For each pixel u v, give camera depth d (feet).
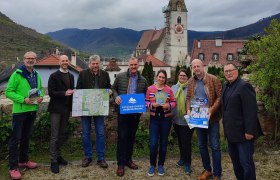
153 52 271.08
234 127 17.52
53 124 21.66
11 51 274.36
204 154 20.66
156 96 20.98
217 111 19.95
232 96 17.54
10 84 20.16
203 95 20.27
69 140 26.37
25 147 21.88
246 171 17.39
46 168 22.31
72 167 22.57
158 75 21.30
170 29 263.90
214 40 194.49
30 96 20.29
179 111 22.03
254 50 28.35
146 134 26.66
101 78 22.52
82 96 21.97
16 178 20.25
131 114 21.66
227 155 25.52
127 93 21.66
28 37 336.29
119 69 177.37
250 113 16.93
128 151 22.41
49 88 21.29
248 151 17.40
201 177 20.63
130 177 21.03
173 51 264.72
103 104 22.16
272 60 25.89
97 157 23.62
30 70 20.94
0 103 26.76
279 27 27.50
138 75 21.99
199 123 19.89
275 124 27.91
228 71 17.61
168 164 23.57
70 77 22.13
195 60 20.47
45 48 317.63
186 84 22.33
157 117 21.04
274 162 23.80
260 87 27.58
